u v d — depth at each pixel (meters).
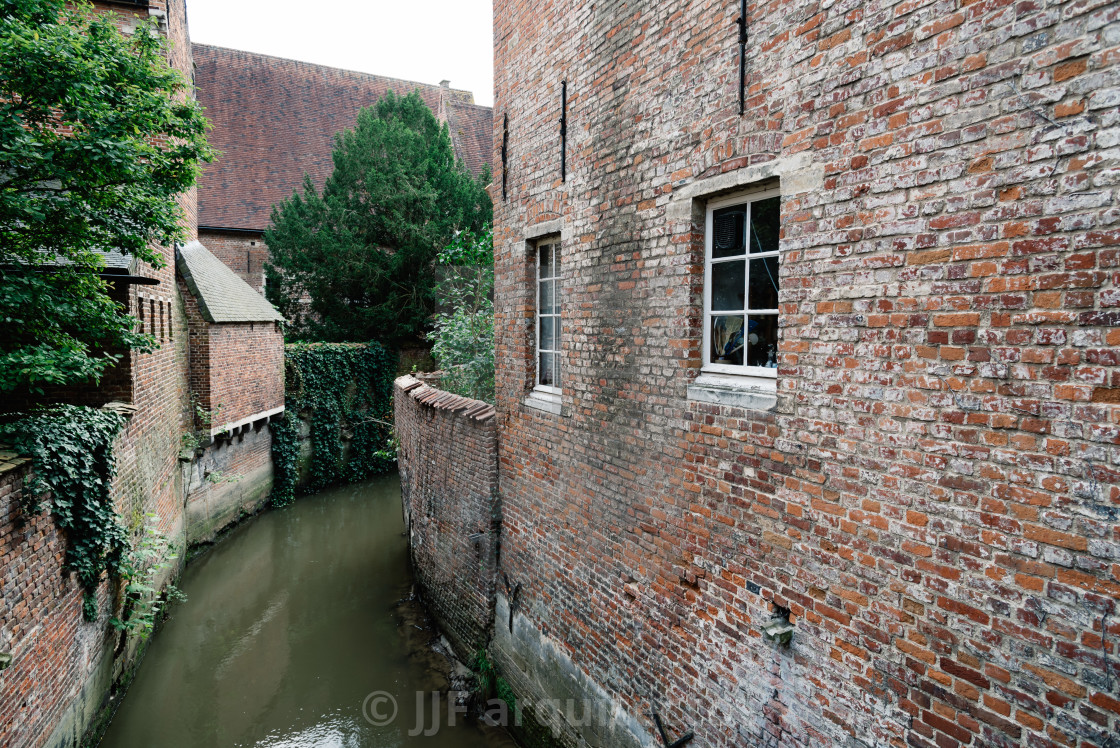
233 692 7.83
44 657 5.39
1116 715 2.29
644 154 4.59
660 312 4.50
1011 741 2.61
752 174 3.70
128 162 5.66
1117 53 2.22
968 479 2.72
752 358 4.02
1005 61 2.53
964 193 2.68
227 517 13.60
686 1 4.15
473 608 7.56
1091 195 2.30
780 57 3.50
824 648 3.37
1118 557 2.27
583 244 5.34
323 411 17.27
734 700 3.96
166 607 9.70
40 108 5.43
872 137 3.03
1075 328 2.36
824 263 3.29
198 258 14.73
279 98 26.16
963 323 2.71
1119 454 2.25
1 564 4.76
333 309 19.69
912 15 2.84
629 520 4.87
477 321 12.46
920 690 2.93
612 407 5.03
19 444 5.27
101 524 6.34
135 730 7.11
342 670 8.23
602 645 5.23
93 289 6.36
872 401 3.08
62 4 5.62
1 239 5.80
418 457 9.77
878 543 3.08
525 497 6.45
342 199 19.86
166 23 10.89
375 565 11.82
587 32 5.19
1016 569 2.57
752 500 3.79
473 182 21.58
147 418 9.02
